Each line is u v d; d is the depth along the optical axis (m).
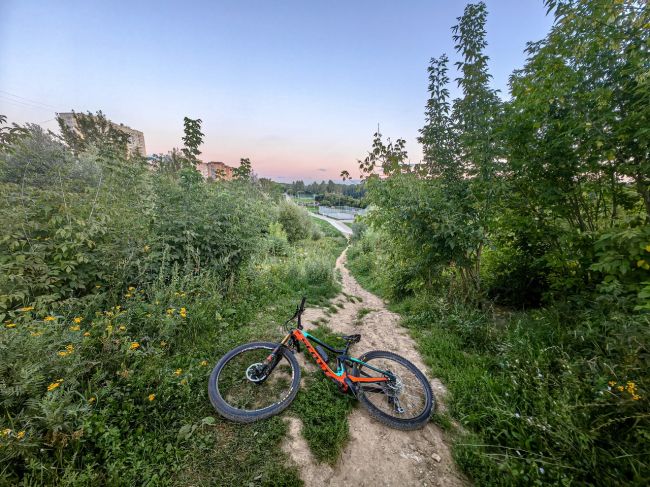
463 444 1.95
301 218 18.38
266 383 2.62
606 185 3.20
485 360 2.99
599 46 2.68
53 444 1.58
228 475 1.70
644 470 1.48
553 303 3.54
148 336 2.74
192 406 2.20
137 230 3.68
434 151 4.29
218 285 4.41
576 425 1.81
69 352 2.01
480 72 3.85
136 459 1.68
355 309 5.77
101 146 4.64
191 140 4.74
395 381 2.49
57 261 3.04
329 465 1.86
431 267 4.69
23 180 3.31
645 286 2.44
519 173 3.60
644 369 1.77
